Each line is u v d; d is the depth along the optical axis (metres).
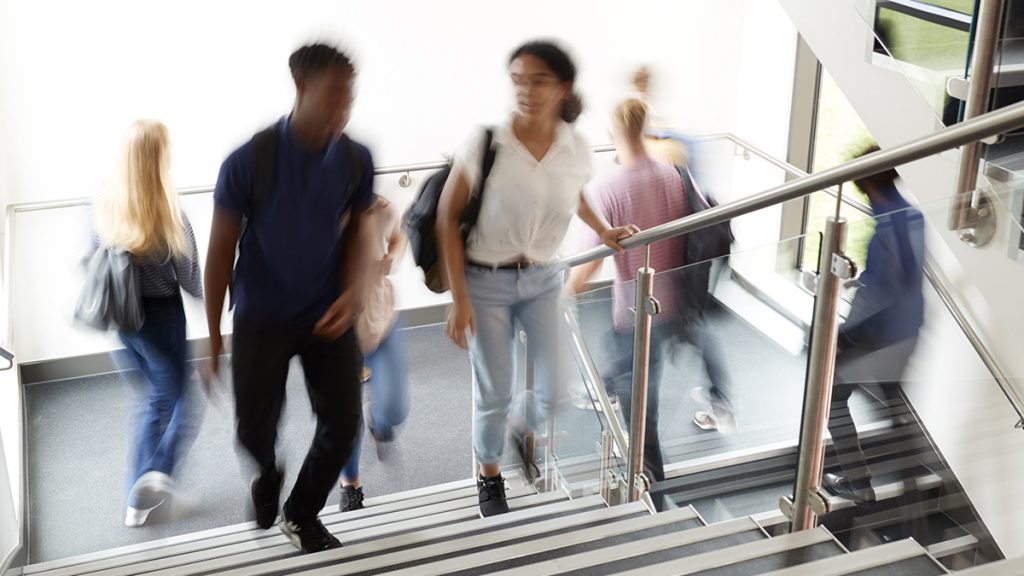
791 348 2.65
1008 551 2.28
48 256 5.38
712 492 3.06
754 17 5.90
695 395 3.07
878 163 2.26
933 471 2.39
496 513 3.91
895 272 2.38
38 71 5.05
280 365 3.13
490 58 5.64
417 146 5.71
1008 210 2.36
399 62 5.52
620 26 5.80
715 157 6.14
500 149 3.53
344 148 2.92
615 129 4.39
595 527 2.98
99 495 4.81
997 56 2.75
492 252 3.68
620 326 3.43
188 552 3.94
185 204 5.42
